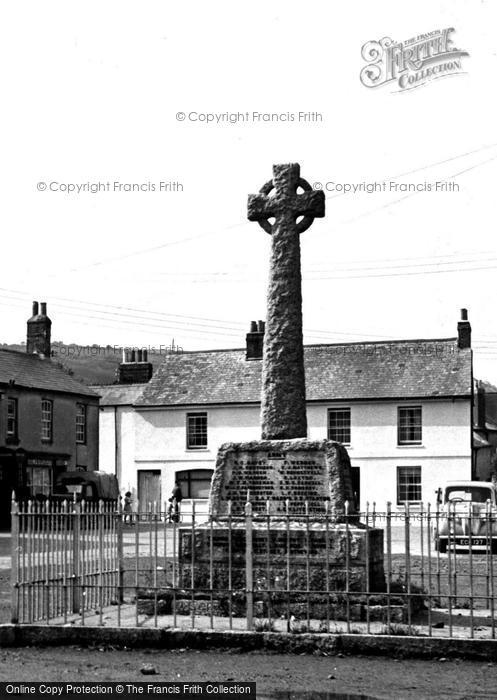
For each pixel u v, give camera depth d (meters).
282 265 13.91
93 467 51.12
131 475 57.19
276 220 14.05
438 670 9.98
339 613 11.95
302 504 13.04
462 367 47.28
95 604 12.90
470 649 10.43
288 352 13.74
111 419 58.12
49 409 47.91
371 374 48.12
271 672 9.82
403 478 46.69
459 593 16.38
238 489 13.34
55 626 11.23
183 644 10.97
